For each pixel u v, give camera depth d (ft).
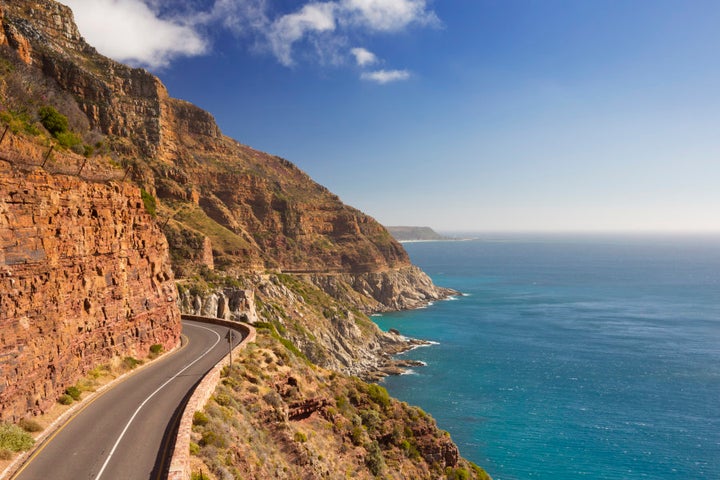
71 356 92.22
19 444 66.85
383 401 159.74
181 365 120.16
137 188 131.54
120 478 61.26
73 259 94.68
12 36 197.26
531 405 274.16
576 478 196.54
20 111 106.32
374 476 123.34
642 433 236.84
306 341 359.66
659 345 406.21
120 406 87.92
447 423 249.75
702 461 209.15
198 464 68.54
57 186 90.17
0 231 71.97
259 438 96.53
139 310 124.67
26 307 76.84
